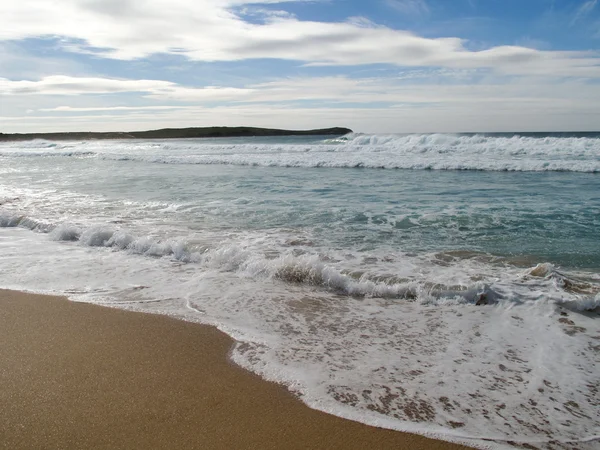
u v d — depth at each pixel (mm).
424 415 2727
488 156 19891
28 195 11750
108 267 5820
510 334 3840
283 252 6242
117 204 10234
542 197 10336
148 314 4285
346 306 4512
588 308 4309
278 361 3375
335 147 27984
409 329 3961
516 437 2537
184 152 30188
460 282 4953
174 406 2789
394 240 6895
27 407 2766
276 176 15523
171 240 6691
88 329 3939
